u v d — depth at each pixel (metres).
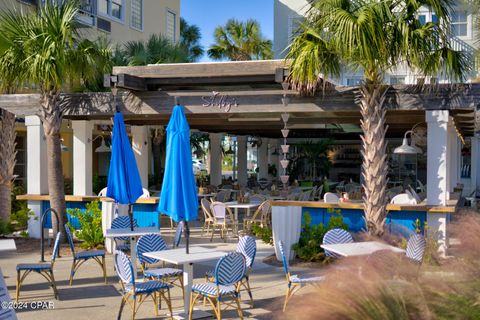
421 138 15.48
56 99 11.33
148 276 7.03
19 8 15.36
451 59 8.70
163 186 6.88
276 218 9.70
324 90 10.30
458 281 2.28
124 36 20.75
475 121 12.34
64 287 7.87
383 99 9.13
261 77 10.42
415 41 8.30
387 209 9.73
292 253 9.75
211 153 20.66
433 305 2.18
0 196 12.77
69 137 19.72
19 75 10.83
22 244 11.62
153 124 15.06
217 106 10.94
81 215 11.25
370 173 9.04
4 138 12.80
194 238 12.60
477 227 2.54
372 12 8.22
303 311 2.21
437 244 6.58
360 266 2.38
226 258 5.82
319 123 14.45
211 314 6.45
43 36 10.45
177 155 6.85
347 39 8.15
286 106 10.57
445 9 8.59
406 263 2.50
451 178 15.12
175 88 12.11
